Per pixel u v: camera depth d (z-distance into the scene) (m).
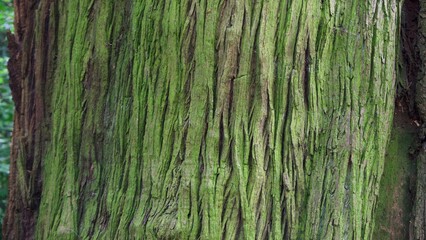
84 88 2.01
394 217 1.96
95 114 1.98
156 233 1.67
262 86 1.70
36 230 2.12
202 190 1.68
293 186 1.74
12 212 2.37
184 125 1.73
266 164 1.72
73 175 1.99
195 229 1.67
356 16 1.82
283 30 1.73
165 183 1.72
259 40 1.70
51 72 2.21
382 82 1.85
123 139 1.86
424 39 1.99
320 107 1.78
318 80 1.77
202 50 1.72
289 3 1.74
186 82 1.74
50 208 2.04
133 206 1.79
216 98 1.71
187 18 1.75
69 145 2.02
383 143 1.87
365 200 1.82
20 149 2.31
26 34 2.33
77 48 2.03
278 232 1.72
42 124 2.24
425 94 1.96
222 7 1.72
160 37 1.79
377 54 1.84
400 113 2.02
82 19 2.03
